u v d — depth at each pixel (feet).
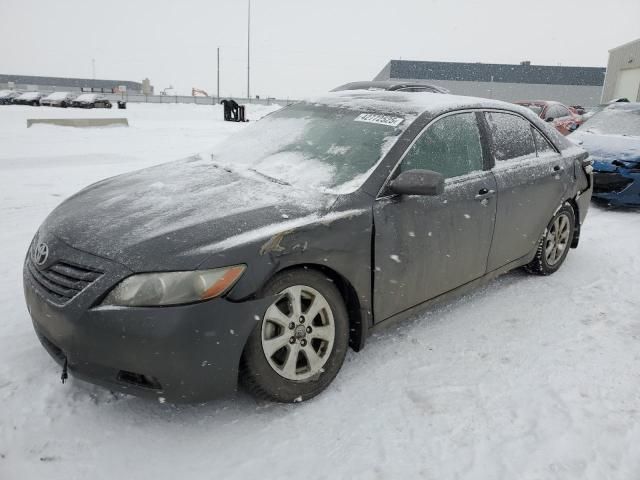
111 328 7.06
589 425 8.26
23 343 9.98
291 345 8.23
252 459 7.41
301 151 10.62
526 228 12.82
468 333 11.12
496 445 7.79
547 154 13.75
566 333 11.23
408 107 10.85
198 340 7.16
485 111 12.00
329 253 8.32
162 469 7.18
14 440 7.52
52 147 37.99
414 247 9.67
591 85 185.47
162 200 9.03
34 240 9.12
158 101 169.17
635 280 14.43
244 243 7.54
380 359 9.98
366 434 7.96
